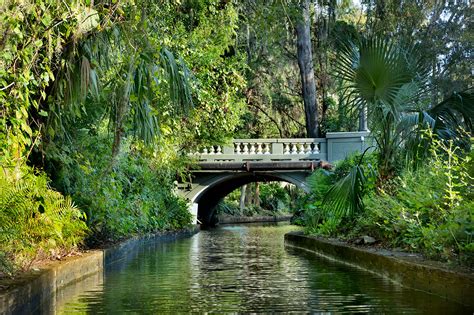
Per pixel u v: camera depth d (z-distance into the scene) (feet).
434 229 26.94
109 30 31.32
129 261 38.91
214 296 23.89
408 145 35.68
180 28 63.93
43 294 22.02
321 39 93.76
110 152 41.81
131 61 30.86
